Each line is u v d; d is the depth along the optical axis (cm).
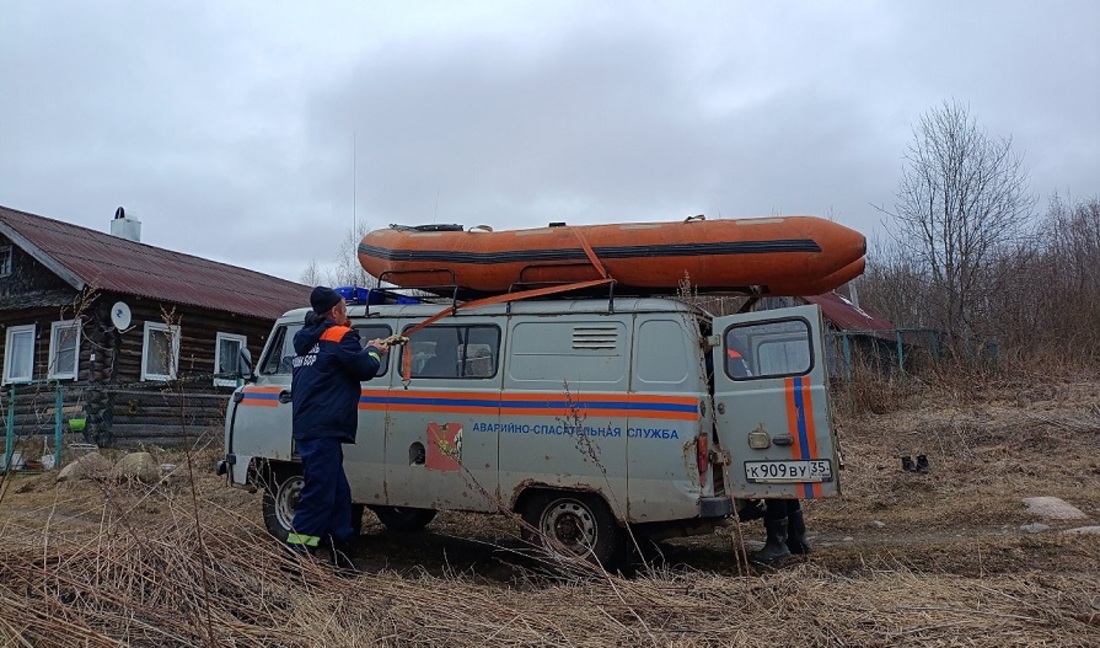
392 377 655
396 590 436
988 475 903
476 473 612
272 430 686
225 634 363
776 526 629
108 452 1260
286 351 710
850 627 366
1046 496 789
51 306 1455
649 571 525
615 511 568
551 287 633
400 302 716
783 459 548
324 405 560
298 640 360
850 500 862
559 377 597
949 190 1938
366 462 650
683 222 618
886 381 1436
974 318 1864
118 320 1437
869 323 2514
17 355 1535
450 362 641
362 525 818
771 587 427
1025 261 1947
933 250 1973
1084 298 1792
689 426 554
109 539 454
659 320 579
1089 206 2500
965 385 1368
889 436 1159
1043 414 1140
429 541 747
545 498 600
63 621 360
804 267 584
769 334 565
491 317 633
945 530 727
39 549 449
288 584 430
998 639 347
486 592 452
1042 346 1608
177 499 502
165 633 362
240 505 738
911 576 482
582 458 579
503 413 608
